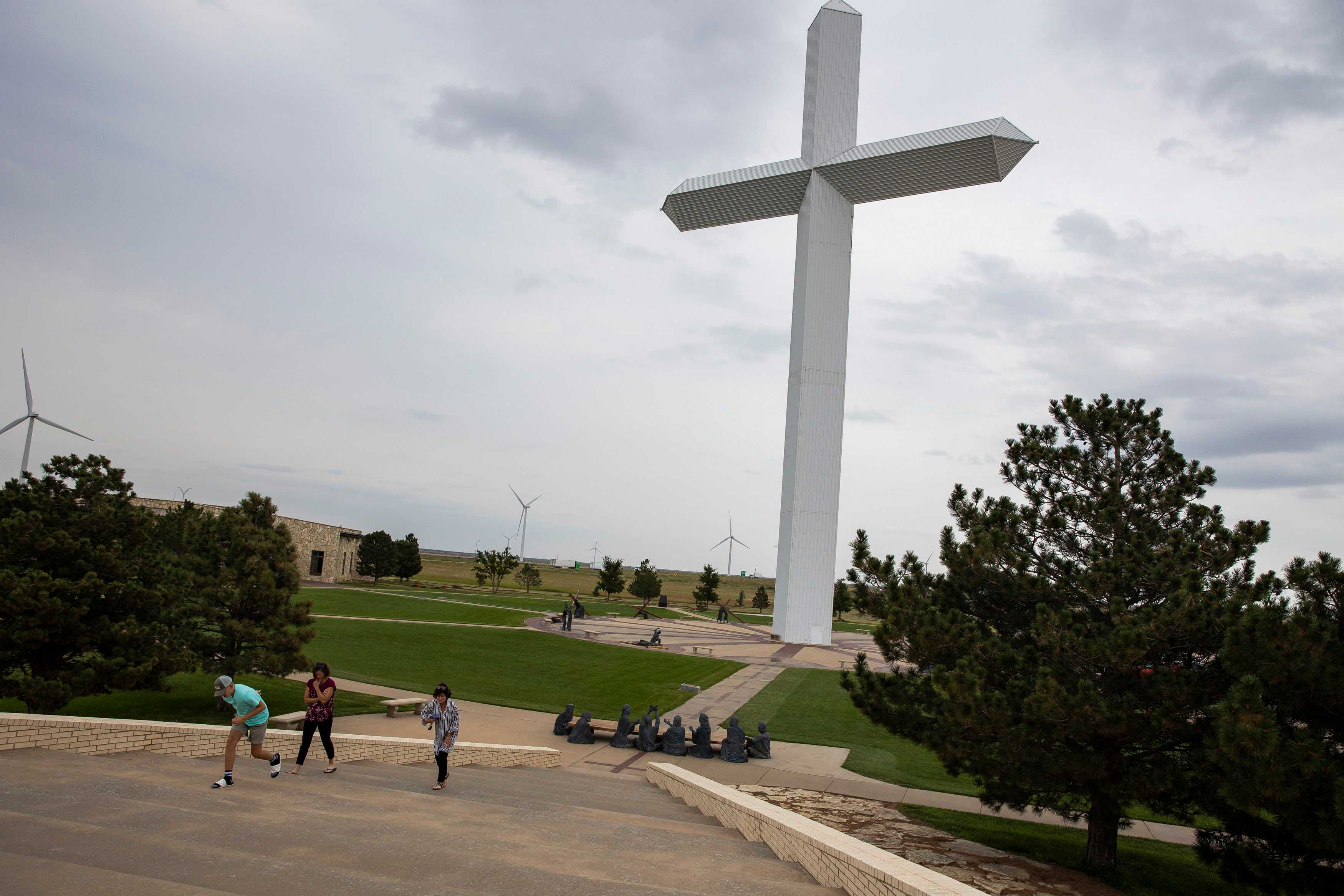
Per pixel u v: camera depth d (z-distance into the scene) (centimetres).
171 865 624
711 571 8419
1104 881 1227
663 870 755
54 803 806
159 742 1191
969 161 4969
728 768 1898
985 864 1245
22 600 1576
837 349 5350
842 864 729
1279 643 999
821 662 4062
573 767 1814
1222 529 1345
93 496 1850
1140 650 1143
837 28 5528
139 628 1756
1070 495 1465
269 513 2225
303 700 2362
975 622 1344
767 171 5506
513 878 664
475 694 2628
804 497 5216
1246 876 1078
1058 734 1189
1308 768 913
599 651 3812
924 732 1329
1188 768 1166
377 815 888
